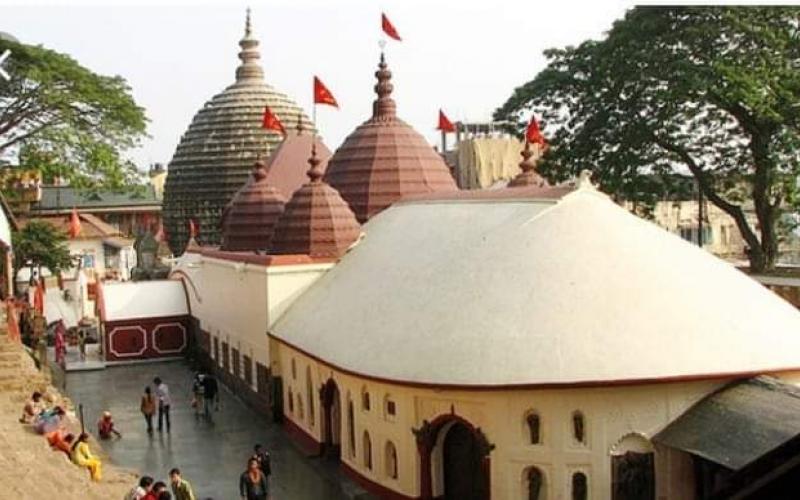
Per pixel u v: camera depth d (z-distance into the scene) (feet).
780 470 27.89
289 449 124.88
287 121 241.35
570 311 91.66
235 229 175.83
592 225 100.89
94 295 227.40
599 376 85.87
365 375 98.63
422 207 128.47
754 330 92.63
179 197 242.99
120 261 314.14
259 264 143.64
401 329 100.53
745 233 181.68
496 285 97.04
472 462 94.12
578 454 87.66
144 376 183.52
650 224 107.45
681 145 176.45
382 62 168.45
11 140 182.39
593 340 88.89
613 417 87.45
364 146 164.55
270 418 141.28
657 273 96.02
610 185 176.76
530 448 88.69
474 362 90.27
